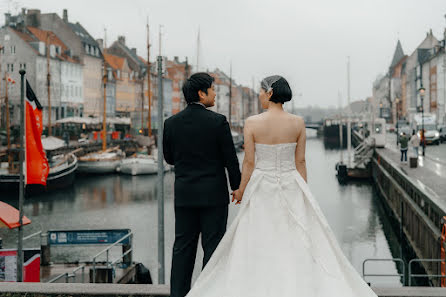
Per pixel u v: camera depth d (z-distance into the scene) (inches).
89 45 3964.1
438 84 3789.4
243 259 143.9
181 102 5482.3
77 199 1598.2
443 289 187.2
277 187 149.3
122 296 189.2
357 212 1360.7
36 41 3289.9
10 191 1624.0
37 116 467.5
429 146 2153.1
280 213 147.7
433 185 928.9
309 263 141.1
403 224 1027.9
